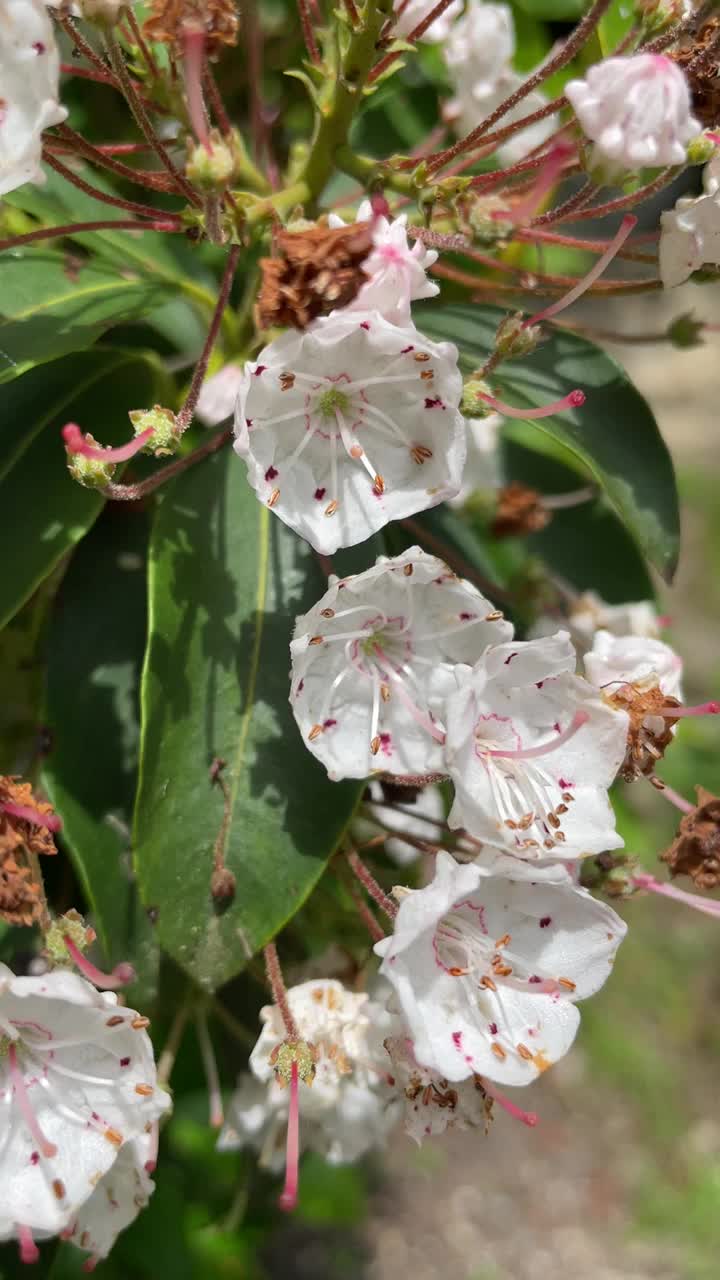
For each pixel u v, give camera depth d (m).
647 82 0.13
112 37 0.13
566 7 0.20
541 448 0.22
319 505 0.13
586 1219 0.45
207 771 0.14
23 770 0.17
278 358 0.12
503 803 0.13
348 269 0.12
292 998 0.15
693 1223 0.44
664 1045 0.48
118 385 0.16
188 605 0.14
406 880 0.17
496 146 0.15
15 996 0.12
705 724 0.45
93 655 0.16
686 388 0.68
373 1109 0.16
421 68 0.20
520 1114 0.13
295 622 0.14
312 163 0.15
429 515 0.19
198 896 0.14
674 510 0.15
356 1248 0.43
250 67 0.18
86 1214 0.14
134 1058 0.13
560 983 0.13
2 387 0.15
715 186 0.14
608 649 0.16
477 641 0.14
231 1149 0.19
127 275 0.17
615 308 0.64
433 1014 0.13
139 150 0.15
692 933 0.50
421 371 0.13
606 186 0.13
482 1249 0.43
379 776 0.14
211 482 0.15
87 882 0.15
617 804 0.23
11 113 0.13
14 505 0.15
